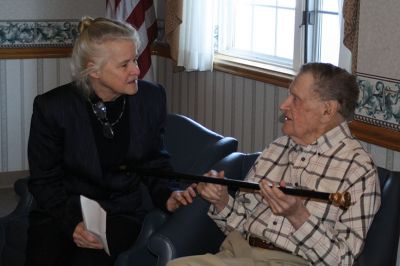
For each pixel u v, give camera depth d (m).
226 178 2.31
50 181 2.48
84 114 2.44
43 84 4.80
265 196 2.02
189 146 2.77
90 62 2.36
